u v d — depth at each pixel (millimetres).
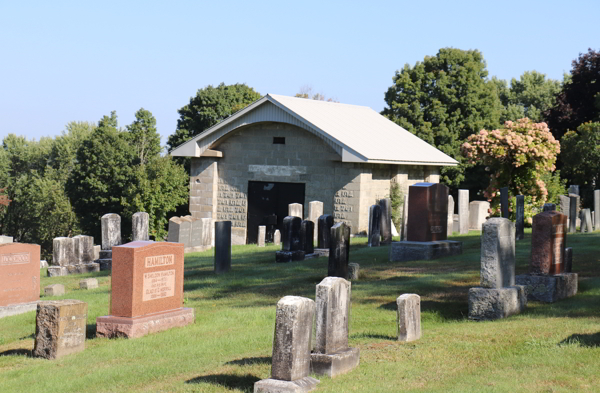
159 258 13641
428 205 22219
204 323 14125
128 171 57719
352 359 9844
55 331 11859
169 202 57844
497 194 34500
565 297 14703
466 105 59219
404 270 19688
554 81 88062
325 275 19766
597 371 9148
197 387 9430
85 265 26719
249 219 39469
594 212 32688
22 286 17312
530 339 10906
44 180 71688
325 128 36406
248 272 21547
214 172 40031
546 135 34000
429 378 9320
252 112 38281
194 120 65000
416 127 58750
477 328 12094
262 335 12609
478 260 20484
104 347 12297
